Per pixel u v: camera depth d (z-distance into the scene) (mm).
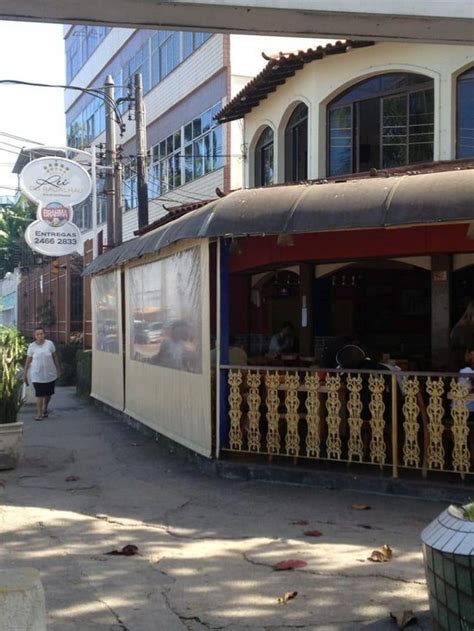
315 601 4891
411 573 5352
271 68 13844
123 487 8258
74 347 24531
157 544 6180
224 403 8695
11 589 3309
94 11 5066
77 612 4754
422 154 12289
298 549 5953
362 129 13023
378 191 7215
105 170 19391
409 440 7613
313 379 8148
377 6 5180
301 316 13234
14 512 7238
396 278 13836
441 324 11133
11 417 9469
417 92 12312
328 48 12812
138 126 17953
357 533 6355
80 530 6617
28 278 36688
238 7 5031
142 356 12289
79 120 36125
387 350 13734
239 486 8070
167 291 10562
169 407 10477
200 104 21297
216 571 5488
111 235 18641
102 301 16016
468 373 7316
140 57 26312
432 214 6734
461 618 3754
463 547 3721
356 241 10938
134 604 4883
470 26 5480
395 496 7477
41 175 18484
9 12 5035
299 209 7461
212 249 8820
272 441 8430
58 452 10602
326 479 7867
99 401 16500
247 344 15047
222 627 4516
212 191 20469
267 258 11586
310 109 13617
